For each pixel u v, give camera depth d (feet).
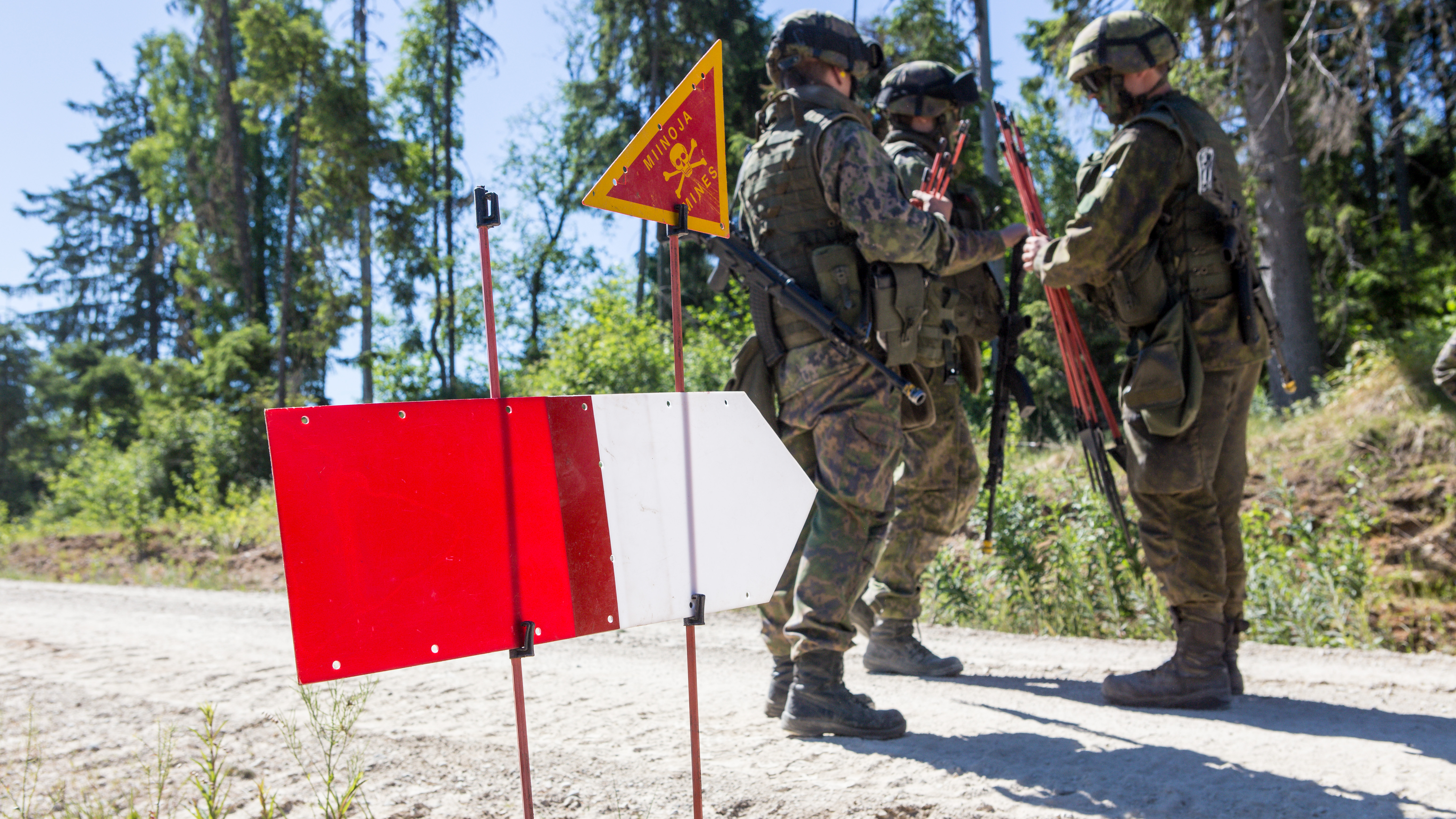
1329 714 10.82
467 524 5.47
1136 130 10.87
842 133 10.16
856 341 10.00
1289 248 38.50
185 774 9.54
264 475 64.85
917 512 13.56
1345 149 36.14
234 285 97.25
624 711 11.56
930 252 10.14
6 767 10.06
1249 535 20.22
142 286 162.91
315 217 86.58
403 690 12.95
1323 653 15.16
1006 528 20.03
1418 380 25.00
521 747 5.66
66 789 9.23
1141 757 8.94
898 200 9.93
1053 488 25.02
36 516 62.13
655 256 89.35
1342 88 35.27
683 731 10.46
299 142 84.64
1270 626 17.43
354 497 5.14
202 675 14.43
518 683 5.62
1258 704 11.41
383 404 5.27
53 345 152.46
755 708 11.43
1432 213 65.92
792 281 10.29
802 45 10.73
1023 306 48.60
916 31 52.85
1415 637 17.57
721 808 7.90
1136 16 11.46
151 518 48.06
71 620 22.07
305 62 79.41
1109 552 19.34
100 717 12.04
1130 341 11.25
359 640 5.08
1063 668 14.25
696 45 82.12
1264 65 38.91
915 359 11.19
